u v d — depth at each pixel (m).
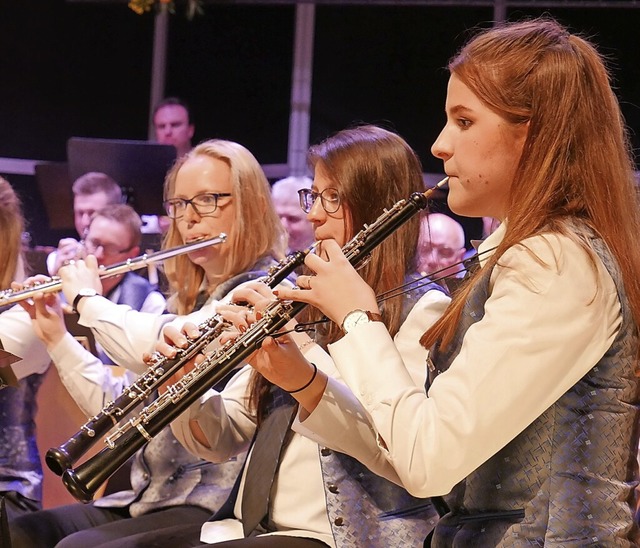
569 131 3.12
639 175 4.86
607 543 2.92
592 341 2.92
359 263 3.54
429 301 4.20
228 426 4.70
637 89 10.48
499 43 3.20
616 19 10.58
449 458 2.87
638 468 3.13
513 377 2.86
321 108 11.81
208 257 5.72
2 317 5.85
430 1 11.38
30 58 12.45
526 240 3.02
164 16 12.25
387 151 4.46
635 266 3.07
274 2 11.88
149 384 3.89
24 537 5.02
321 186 4.45
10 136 12.23
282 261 4.17
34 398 5.93
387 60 11.62
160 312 7.17
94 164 8.73
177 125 11.00
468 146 3.18
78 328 6.47
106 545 4.48
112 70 12.44
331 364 4.32
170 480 5.18
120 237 7.56
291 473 4.20
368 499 3.99
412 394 3.01
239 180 5.74
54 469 3.67
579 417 2.98
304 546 3.92
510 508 3.04
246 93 12.15
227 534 4.33
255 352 3.74
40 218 11.77
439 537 3.24
